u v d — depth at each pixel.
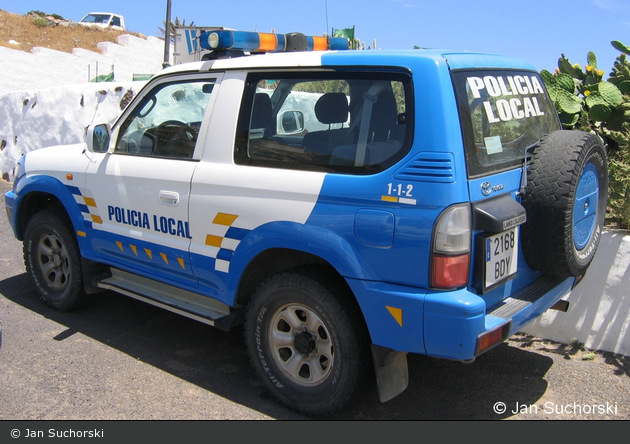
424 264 2.74
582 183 3.20
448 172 2.70
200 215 3.57
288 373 3.39
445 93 2.78
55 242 4.75
